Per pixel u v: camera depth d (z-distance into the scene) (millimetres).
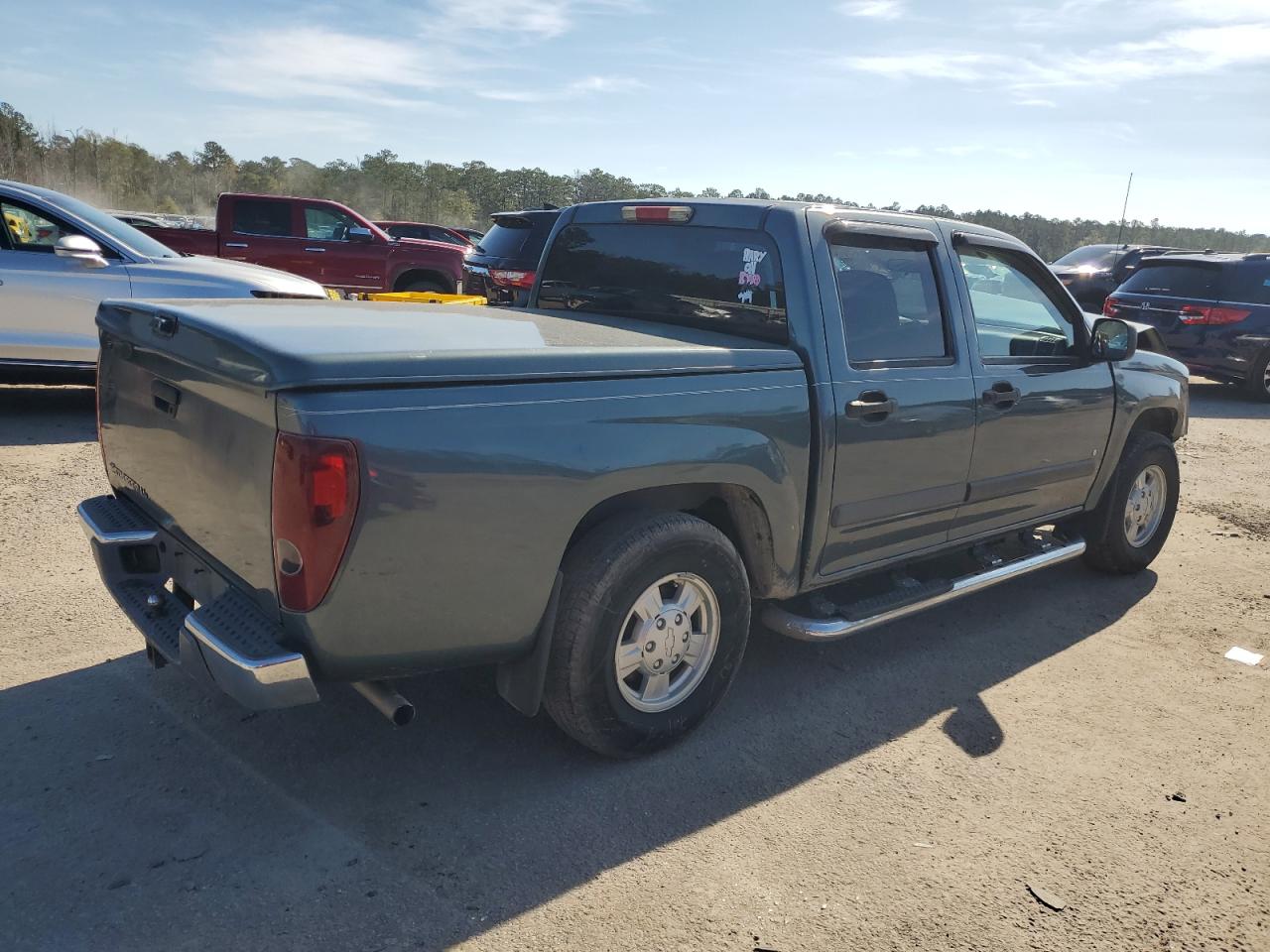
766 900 2752
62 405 8695
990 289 4484
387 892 2689
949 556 5770
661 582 3271
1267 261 12445
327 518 2473
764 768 3465
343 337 2770
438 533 2662
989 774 3525
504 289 12438
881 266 3951
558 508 2885
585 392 2938
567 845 2945
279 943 2475
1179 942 2695
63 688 3682
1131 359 5387
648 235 4215
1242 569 6043
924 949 2600
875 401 3771
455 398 2668
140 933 2477
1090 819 3268
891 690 4156
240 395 2602
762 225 3738
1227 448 9734
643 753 3408
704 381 3246
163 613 3150
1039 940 2666
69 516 5656
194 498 2955
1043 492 4836
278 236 14758
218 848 2828
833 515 3744
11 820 2887
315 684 2637
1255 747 3832
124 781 3121
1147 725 3971
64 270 7793
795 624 3803
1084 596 5457
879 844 3055
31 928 2465
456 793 3180
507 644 2951
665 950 2533
